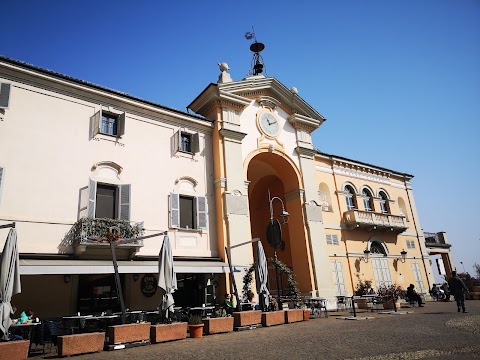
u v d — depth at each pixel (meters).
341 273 23.20
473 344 7.62
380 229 26.53
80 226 13.34
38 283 12.60
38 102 14.01
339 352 7.48
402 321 12.72
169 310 11.09
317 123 23.83
